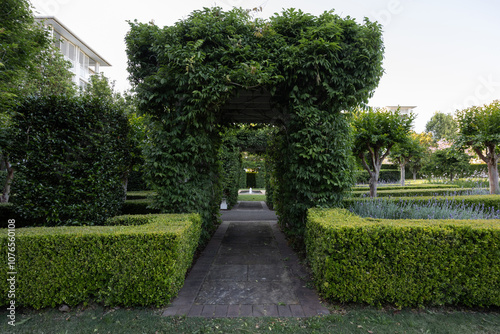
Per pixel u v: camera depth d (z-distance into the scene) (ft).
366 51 11.11
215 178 17.94
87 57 69.92
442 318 7.27
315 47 11.26
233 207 36.22
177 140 11.94
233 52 11.43
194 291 9.02
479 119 21.15
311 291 9.01
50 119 11.84
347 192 12.50
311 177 12.11
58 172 11.70
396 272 7.59
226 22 11.76
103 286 7.79
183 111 11.82
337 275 7.68
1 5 18.31
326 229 7.84
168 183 11.97
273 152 19.99
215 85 11.17
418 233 7.56
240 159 39.93
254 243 15.60
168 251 7.82
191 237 10.07
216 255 13.30
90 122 12.64
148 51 12.67
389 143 20.21
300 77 12.24
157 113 12.59
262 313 7.59
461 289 7.48
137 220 10.55
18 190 11.54
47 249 7.58
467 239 7.53
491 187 21.98
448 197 18.35
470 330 6.68
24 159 11.65
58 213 11.70
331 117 12.02
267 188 36.45
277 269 11.23
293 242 14.37
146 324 7.02
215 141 17.70
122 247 7.74
